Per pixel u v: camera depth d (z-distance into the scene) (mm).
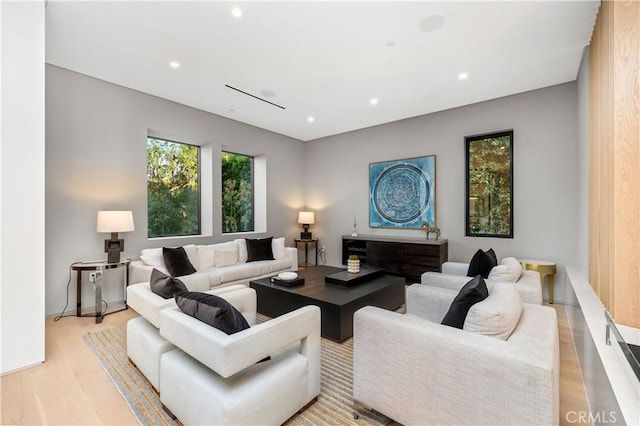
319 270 4262
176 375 1608
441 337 1369
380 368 1574
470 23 2584
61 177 3385
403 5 2367
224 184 5730
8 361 2188
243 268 4293
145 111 4105
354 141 5980
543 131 3945
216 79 3680
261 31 2703
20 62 2297
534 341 1336
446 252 4770
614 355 1460
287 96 4223
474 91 4055
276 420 1532
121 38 2809
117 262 3441
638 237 1679
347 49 3004
